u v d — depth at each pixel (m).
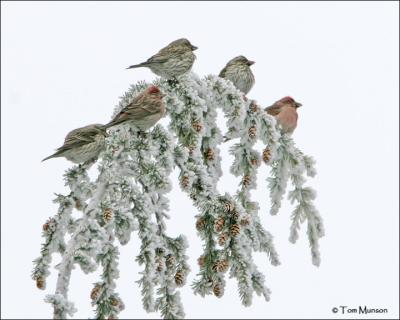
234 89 12.61
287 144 13.19
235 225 11.17
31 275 11.12
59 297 9.16
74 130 12.80
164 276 10.52
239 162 12.93
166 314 10.48
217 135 12.84
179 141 12.18
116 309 9.82
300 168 13.27
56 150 12.54
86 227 9.88
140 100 11.87
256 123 12.80
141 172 10.91
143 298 10.20
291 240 13.56
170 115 12.23
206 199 11.36
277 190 13.34
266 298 11.40
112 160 10.96
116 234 10.27
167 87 12.38
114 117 12.61
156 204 11.02
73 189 11.54
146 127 11.95
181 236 10.97
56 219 11.30
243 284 11.14
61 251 11.34
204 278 11.52
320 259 13.55
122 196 10.48
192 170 11.43
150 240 10.35
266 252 12.38
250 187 12.97
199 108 12.11
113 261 9.92
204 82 12.61
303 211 13.46
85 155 12.59
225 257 11.20
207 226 11.47
